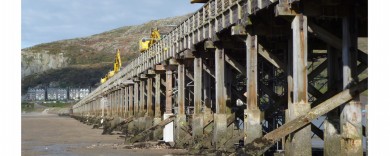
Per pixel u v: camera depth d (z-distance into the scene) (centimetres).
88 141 3450
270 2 1473
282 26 1697
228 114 2416
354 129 1291
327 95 1716
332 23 1791
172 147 2659
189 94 3416
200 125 2425
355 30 1359
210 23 2144
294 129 1328
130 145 2880
